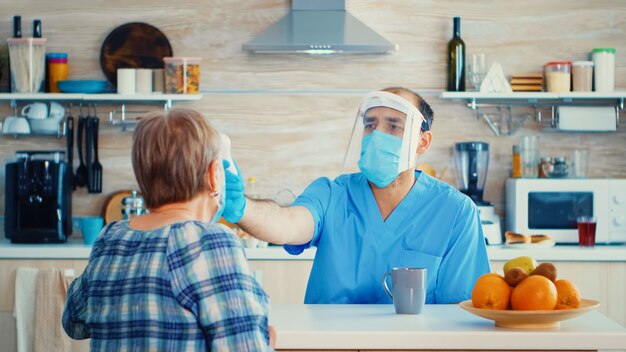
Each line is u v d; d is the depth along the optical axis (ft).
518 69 14.85
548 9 14.82
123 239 4.96
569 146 14.96
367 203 7.92
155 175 4.98
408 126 7.69
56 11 14.78
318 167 14.83
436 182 8.06
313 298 7.89
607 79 14.25
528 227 13.85
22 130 14.32
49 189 13.65
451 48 14.42
